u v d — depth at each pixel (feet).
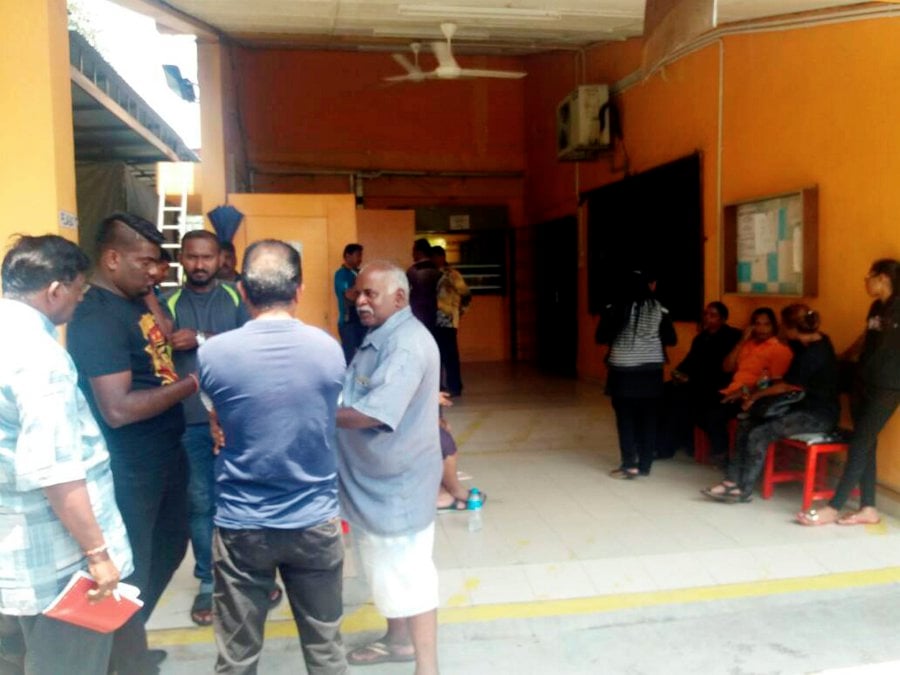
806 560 14.65
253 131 37.60
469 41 28.45
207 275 12.80
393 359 9.82
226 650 8.73
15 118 12.97
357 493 10.12
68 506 7.52
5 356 7.47
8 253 8.01
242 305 13.07
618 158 30.12
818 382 17.03
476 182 40.78
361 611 12.84
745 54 21.40
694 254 24.49
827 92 18.24
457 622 12.46
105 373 9.36
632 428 19.90
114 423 9.41
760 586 13.65
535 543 15.53
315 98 38.27
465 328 41.75
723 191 22.77
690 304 24.91
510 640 12.22
